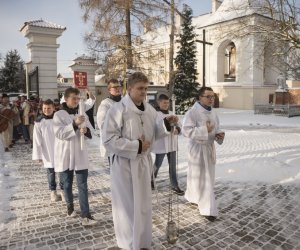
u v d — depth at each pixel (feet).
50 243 12.78
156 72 70.33
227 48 114.21
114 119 10.87
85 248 12.34
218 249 12.19
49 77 55.72
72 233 13.64
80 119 14.03
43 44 54.90
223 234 13.44
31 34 54.34
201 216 15.33
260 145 35.17
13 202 17.57
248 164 25.49
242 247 12.35
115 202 11.14
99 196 18.49
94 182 21.53
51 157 17.61
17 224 14.60
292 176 22.18
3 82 145.07
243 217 15.26
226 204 17.06
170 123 11.45
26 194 19.04
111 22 65.98
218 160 27.35
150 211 11.31
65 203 17.39
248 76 96.68
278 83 94.94
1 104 34.58
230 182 21.09
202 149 15.35
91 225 14.34
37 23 55.01
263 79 99.09
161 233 13.50
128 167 10.95
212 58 105.50
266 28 44.47
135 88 10.90
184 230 13.82
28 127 40.78
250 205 16.90
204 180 15.16
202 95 15.70
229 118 73.77
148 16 66.95
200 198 15.28
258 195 18.53
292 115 76.28
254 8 46.55
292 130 52.16
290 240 12.93
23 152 34.19
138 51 69.26
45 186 20.81
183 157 28.86
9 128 35.09
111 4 65.10
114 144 10.60
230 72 106.73
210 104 15.80
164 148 19.33
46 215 15.66
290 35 42.68
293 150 31.63
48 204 17.26
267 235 13.37
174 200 17.56
